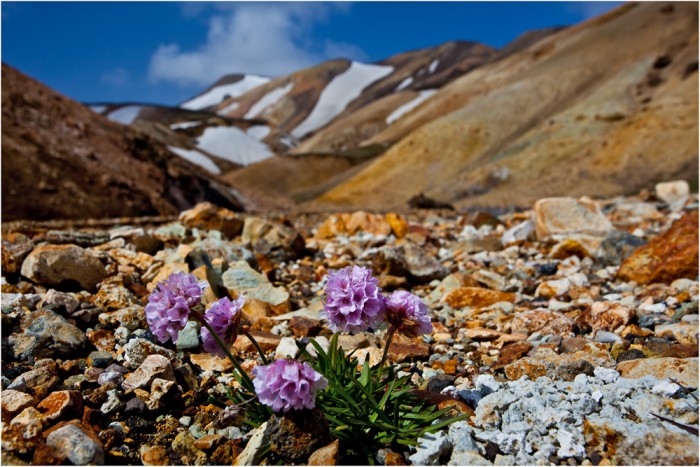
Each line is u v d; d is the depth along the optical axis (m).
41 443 3.26
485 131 144.38
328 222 12.59
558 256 9.38
